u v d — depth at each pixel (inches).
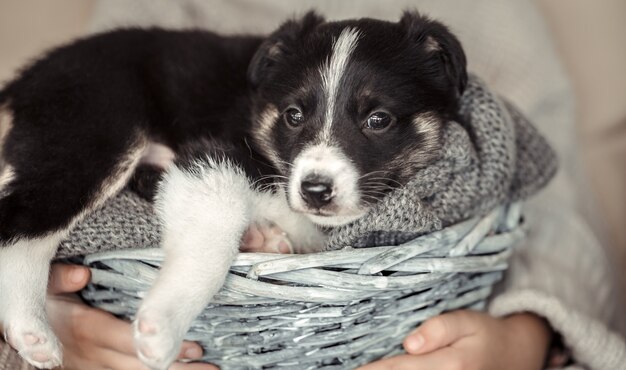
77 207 23.0
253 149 25.4
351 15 35.9
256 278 21.3
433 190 23.1
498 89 34.9
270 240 24.5
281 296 21.1
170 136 26.0
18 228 22.4
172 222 22.4
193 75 26.6
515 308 26.0
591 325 25.8
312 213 23.3
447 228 22.7
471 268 22.9
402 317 23.0
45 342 22.0
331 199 22.9
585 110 39.0
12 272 22.3
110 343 23.5
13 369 22.6
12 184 23.0
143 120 25.0
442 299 23.6
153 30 27.6
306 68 25.1
